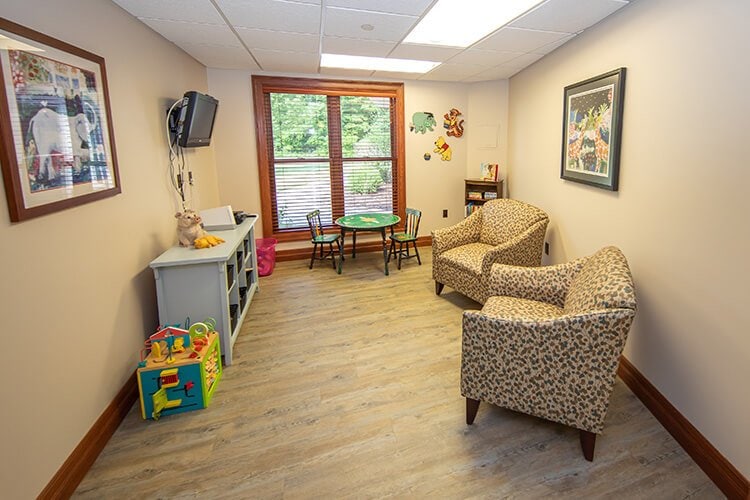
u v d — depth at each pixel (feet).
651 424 6.94
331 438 6.70
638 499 5.45
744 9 5.21
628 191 8.20
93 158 6.72
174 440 6.71
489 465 6.08
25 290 5.08
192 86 12.97
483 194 17.03
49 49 5.65
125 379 7.64
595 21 9.14
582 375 5.89
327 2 8.07
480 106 17.54
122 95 8.05
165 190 10.16
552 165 12.20
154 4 7.98
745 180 5.25
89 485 5.80
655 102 7.22
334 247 17.83
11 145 4.89
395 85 16.93
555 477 5.83
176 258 8.43
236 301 10.14
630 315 5.51
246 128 15.72
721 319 5.70
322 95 16.40
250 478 5.90
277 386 8.20
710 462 5.78
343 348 9.72
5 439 4.65
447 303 12.42
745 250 5.26
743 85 5.25
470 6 8.31
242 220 12.49
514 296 8.65
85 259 6.48
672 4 6.70
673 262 6.79
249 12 8.64
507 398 6.52
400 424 7.02
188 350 7.64
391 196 18.26
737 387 5.42
